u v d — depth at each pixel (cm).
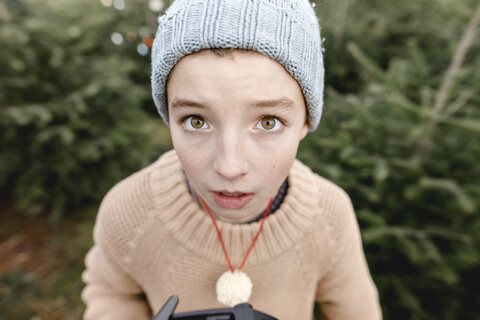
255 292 38
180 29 22
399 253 83
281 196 38
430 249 76
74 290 112
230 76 21
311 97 26
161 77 25
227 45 21
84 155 129
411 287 84
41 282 114
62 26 130
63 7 135
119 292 43
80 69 136
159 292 40
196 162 26
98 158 137
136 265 39
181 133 25
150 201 37
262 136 25
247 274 37
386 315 85
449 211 81
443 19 147
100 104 139
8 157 131
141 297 46
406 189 81
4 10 120
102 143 134
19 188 135
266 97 22
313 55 25
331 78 169
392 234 80
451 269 76
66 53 129
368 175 88
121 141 137
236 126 23
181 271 37
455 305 82
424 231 81
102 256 41
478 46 106
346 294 43
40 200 138
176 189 36
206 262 36
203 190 27
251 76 22
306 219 36
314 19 27
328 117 102
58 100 128
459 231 78
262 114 23
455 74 75
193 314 26
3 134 129
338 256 40
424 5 154
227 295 34
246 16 21
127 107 151
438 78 85
